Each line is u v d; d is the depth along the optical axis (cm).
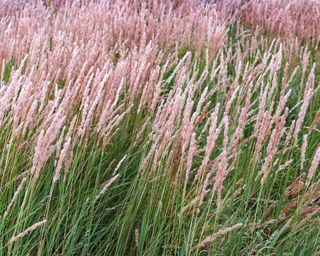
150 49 304
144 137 298
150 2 601
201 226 239
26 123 225
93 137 274
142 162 260
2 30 438
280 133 218
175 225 242
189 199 247
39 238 238
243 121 230
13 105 244
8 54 361
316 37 537
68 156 245
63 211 237
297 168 304
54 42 392
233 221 237
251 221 258
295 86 439
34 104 221
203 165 217
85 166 275
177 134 246
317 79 452
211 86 403
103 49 354
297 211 238
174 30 470
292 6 636
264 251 245
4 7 543
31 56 320
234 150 235
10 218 231
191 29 496
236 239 236
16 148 236
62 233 245
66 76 322
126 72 329
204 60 454
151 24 474
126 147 303
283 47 480
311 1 648
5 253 228
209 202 216
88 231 231
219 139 308
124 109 317
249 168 254
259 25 580
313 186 246
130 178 284
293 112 408
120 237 233
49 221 239
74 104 276
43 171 245
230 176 282
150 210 233
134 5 598
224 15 575
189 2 632
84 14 478
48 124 252
